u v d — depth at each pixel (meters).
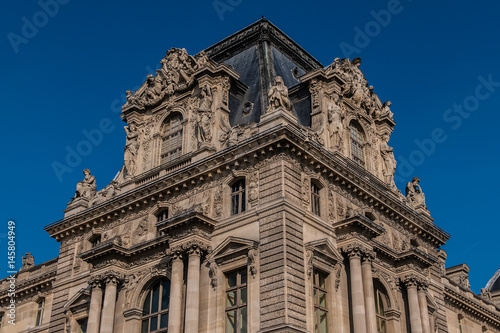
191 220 42.41
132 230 49.50
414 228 54.44
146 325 45.31
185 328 39.88
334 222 44.53
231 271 41.59
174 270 42.34
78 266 52.12
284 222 39.75
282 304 37.25
